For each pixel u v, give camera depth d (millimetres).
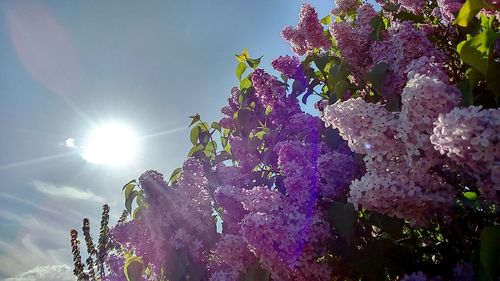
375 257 1975
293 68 2939
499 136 1262
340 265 2088
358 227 2139
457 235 1871
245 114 3047
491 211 1696
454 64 2297
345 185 2168
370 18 2799
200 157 3285
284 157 2268
